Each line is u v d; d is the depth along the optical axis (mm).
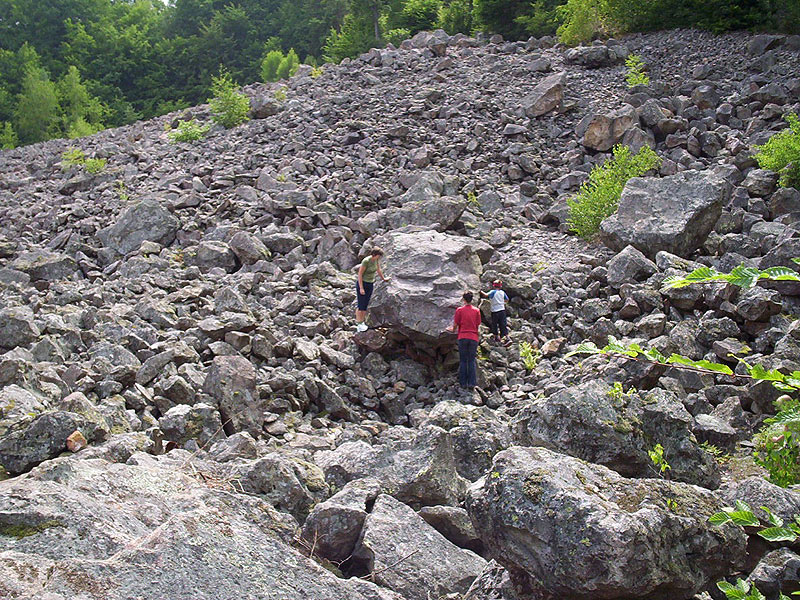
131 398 8086
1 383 7707
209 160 19375
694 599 3367
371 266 10633
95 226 15852
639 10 24422
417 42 27016
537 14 28109
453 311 10055
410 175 15953
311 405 9055
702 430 6812
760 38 21172
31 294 12227
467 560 4309
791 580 3572
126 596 2736
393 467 5254
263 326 10578
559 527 3094
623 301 10859
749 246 11781
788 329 8719
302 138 19406
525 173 16922
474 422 6188
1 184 20969
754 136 16500
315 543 4301
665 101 18562
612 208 13406
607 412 5230
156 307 10828
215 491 4453
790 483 5344
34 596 2615
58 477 4105
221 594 2867
